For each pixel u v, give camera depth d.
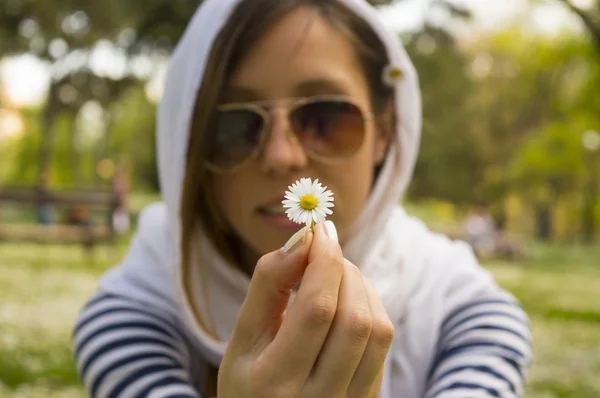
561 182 14.14
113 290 0.67
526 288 4.62
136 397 0.59
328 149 0.61
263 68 0.61
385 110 0.68
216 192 0.64
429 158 14.33
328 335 0.42
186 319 0.63
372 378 0.43
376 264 0.67
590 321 3.24
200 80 0.62
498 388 0.61
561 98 12.12
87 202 4.67
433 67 8.63
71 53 7.49
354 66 0.64
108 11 6.54
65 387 1.78
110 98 8.33
